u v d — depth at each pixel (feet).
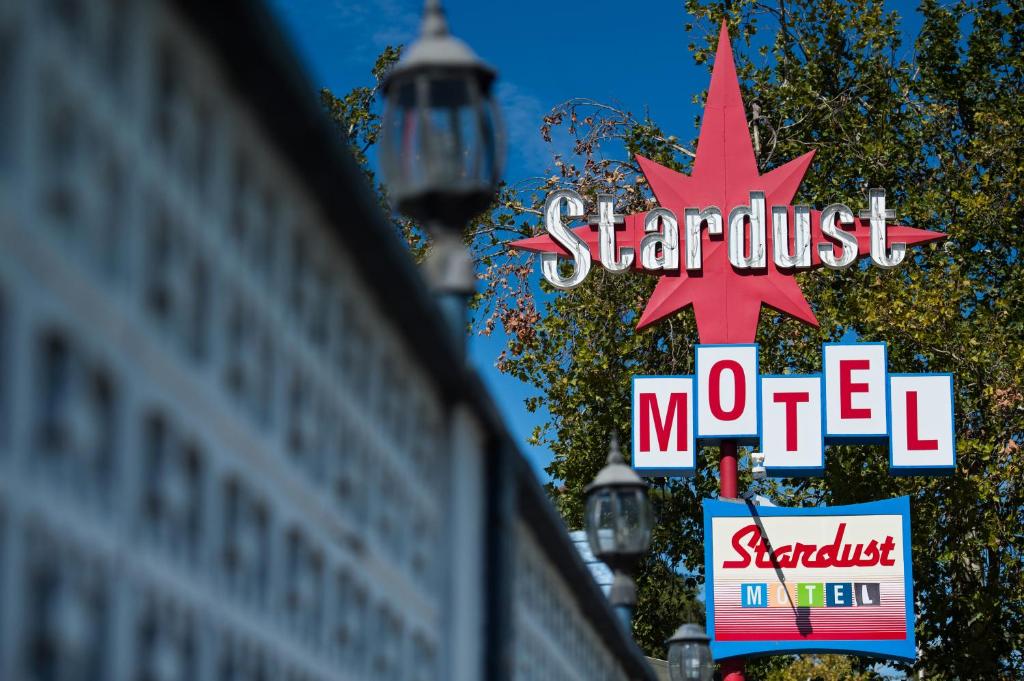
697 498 166.09
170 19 16.79
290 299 20.70
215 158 18.10
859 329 160.04
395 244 22.67
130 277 15.99
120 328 15.75
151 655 16.43
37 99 14.34
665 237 135.74
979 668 152.66
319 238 21.65
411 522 26.89
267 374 19.79
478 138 34.37
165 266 16.87
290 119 19.04
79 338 14.97
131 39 16.05
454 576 29.25
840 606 124.88
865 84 172.14
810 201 170.40
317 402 21.65
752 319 134.00
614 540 56.49
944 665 153.99
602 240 137.80
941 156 166.20
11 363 13.85
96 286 15.33
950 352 148.77
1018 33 174.29
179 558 17.06
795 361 162.81
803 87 169.17
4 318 13.82
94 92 15.37
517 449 33.76
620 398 163.32
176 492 16.98
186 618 17.22
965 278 157.69
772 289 134.10
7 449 13.75
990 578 152.66
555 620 40.16
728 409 131.13
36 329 14.30
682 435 131.34
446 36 34.81
